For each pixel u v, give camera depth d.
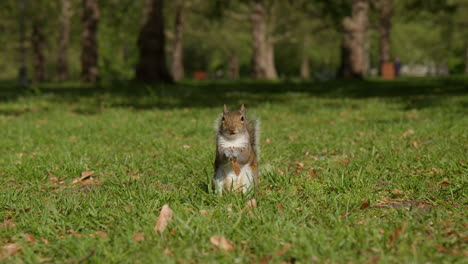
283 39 61.69
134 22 47.00
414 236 3.80
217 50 81.12
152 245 3.86
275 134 10.27
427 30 75.88
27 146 9.27
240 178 5.17
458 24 55.94
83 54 34.66
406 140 8.96
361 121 11.84
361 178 5.83
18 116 14.05
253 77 45.75
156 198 5.30
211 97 19.27
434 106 14.10
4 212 4.99
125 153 8.43
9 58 80.38
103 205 5.12
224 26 65.19
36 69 53.00
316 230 4.01
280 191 5.71
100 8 38.84
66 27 49.66
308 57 80.00
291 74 91.25
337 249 3.67
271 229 4.05
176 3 51.53
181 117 13.18
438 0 39.12
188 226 4.04
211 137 9.99
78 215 4.77
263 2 45.22
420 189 5.46
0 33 47.53
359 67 34.22
